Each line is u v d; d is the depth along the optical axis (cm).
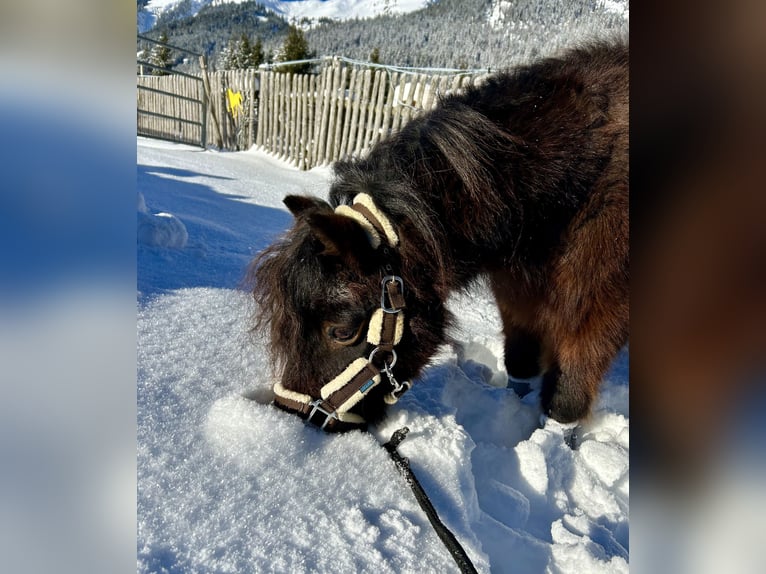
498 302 265
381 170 194
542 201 208
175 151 998
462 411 241
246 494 137
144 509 124
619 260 208
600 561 154
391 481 159
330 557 125
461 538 146
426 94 851
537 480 196
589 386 233
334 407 174
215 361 203
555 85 223
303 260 168
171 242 327
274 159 1114
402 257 179
